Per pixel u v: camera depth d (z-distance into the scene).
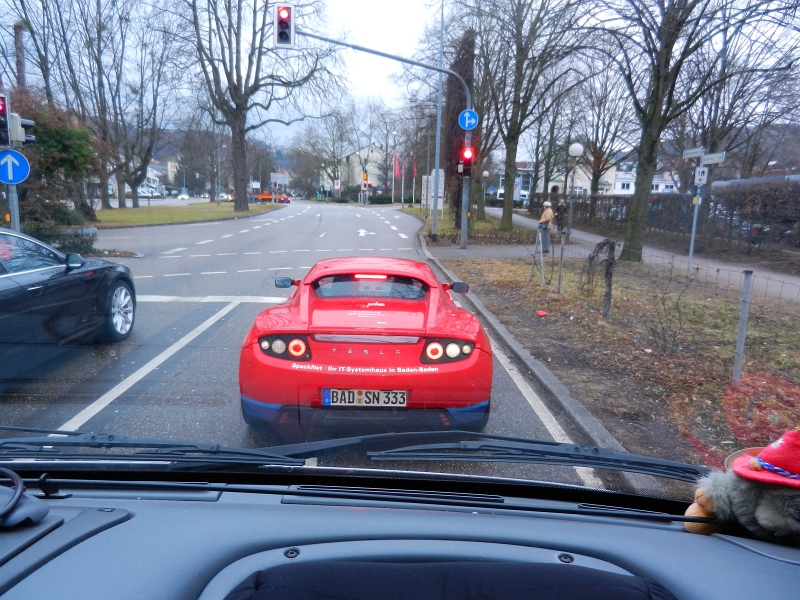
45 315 6.05
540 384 6.37
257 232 29.78
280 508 2.38
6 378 5.52
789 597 1.75
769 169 32.75
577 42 15.56
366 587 1.62
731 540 2.16
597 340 8.14
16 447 3.00
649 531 2.30
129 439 3.05
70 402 5.34
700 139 27.95
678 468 3.12
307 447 3.22
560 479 3.56
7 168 13.84
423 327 4.28
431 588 1.63
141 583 1.69
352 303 4.68
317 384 4.09
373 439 3.35
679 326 8.24
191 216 41.34
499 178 91.06
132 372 6.36
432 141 47.16
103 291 7.29
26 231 17.97
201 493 2.61
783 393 5.86
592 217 35.97
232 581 1.77
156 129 53.12
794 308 10.44
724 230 19.69
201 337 8.09
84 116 39.53
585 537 2.18
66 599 1.59
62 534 1.92
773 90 19.47
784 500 2.00
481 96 31.25
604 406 5.53
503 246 23.30
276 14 16.92
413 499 2.61
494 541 2.12
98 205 64.00
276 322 4.38
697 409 5.49
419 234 28.25
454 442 3.39
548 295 11.73
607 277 9.55
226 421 4.86
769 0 11.49
